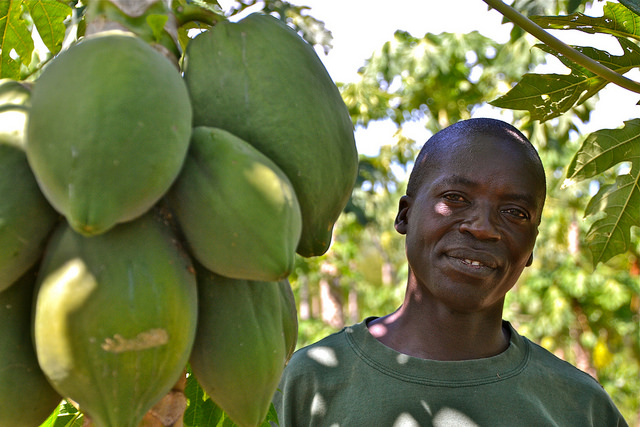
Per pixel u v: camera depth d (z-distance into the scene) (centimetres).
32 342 100
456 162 177
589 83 209
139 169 90
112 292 91
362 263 1795
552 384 180
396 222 198
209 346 104
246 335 104
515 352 181
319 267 866
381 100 862
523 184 175
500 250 174
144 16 110
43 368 95
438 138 188
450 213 176
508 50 689
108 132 88
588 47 199
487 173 174
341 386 180
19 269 98
